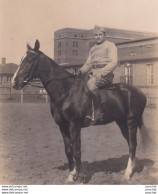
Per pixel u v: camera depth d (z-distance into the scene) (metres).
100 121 5.96
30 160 7.28
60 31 29.55
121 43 32.56
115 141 9.84
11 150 8.28
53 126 12.70
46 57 5.74
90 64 6.40
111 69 5.95
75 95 5.64
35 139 9.84
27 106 21.30
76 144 5.60
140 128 6.51
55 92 5.66
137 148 9.00
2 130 11.42
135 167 6.77
